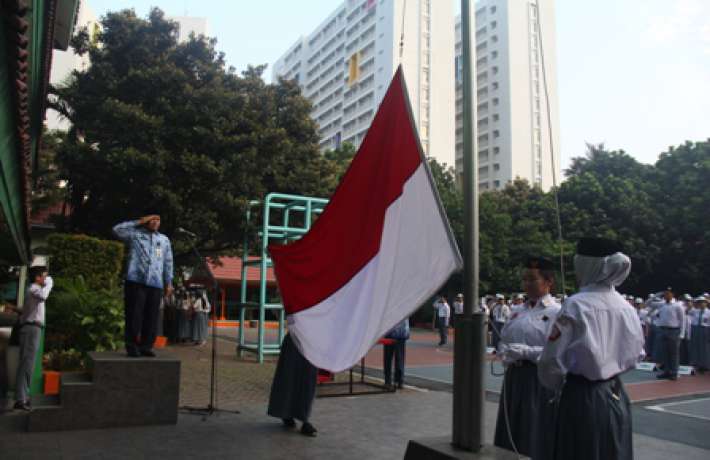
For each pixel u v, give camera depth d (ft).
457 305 73.97
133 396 21.71
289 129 58.90
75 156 47.55
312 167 57.77
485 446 12.91
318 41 325.83
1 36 12.58
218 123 50.42
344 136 288.30
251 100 55.21
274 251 16.57
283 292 15.60
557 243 104.22
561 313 11.14
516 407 15.37
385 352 33.09
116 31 53.16
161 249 23.58
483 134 262.88
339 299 14.74
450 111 253.03
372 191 15.39
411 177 14.44
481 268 108.58
